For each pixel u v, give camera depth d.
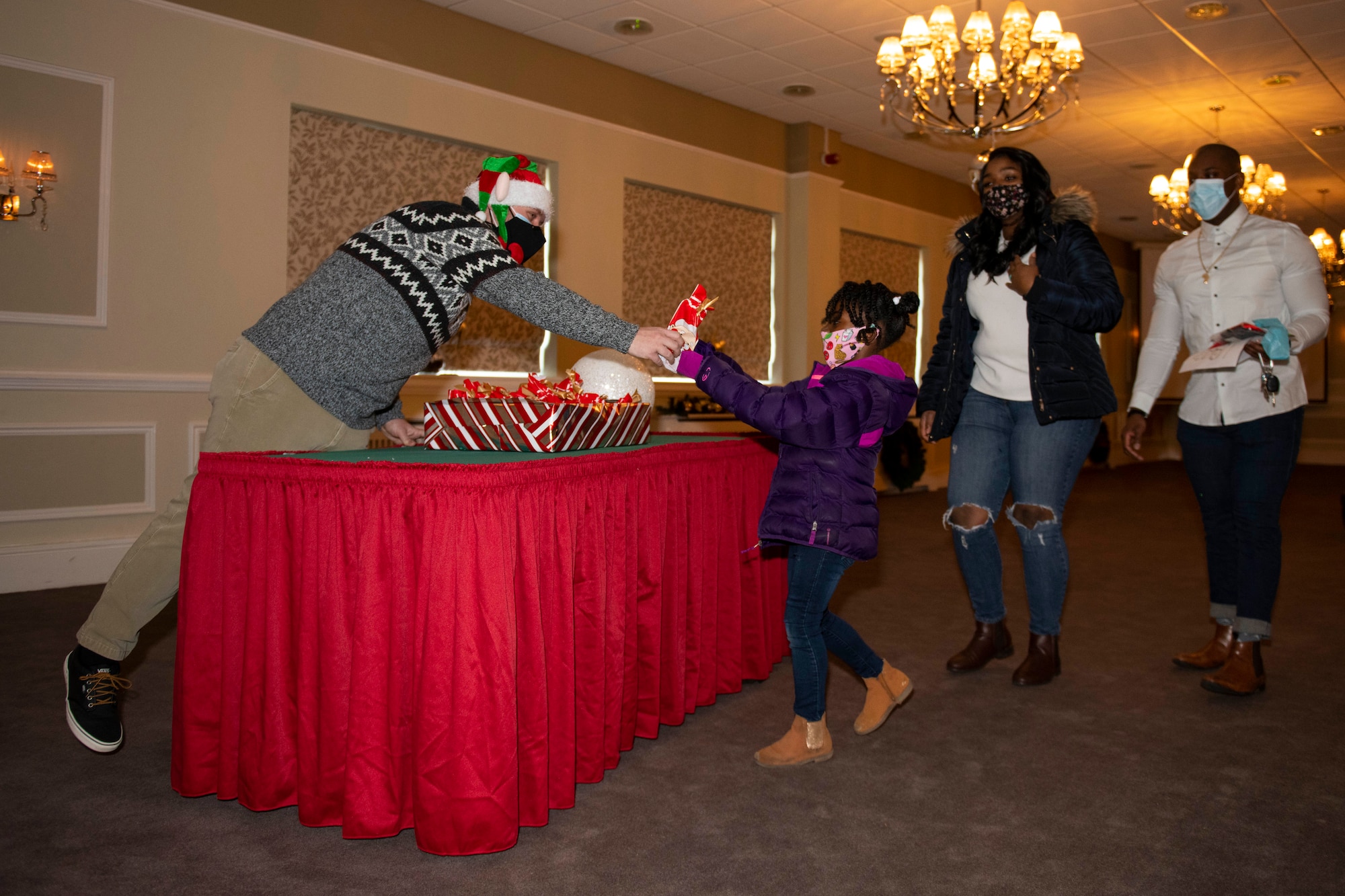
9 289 4.01
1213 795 1.95
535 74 6.04
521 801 1.73
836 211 8.26
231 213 4.64
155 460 4.45
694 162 7.16
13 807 1.80
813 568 2.04
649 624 2.19
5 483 4.03
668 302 7.14
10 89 3.98
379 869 1.58
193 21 4.48
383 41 5.23
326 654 1.68
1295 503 8.17
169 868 1.57
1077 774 2.06
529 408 1.95
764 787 1.96
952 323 2.88
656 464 2.18
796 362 8.01
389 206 5.39
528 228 2.09
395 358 1.96
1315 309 2.62
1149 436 14.62
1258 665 2.68
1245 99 7.17
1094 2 5.42
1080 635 3.39
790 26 5.84
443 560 1.59
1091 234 2.63
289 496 1.72
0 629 3.26
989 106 7.21
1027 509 2.71
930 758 2.14
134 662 2.83
